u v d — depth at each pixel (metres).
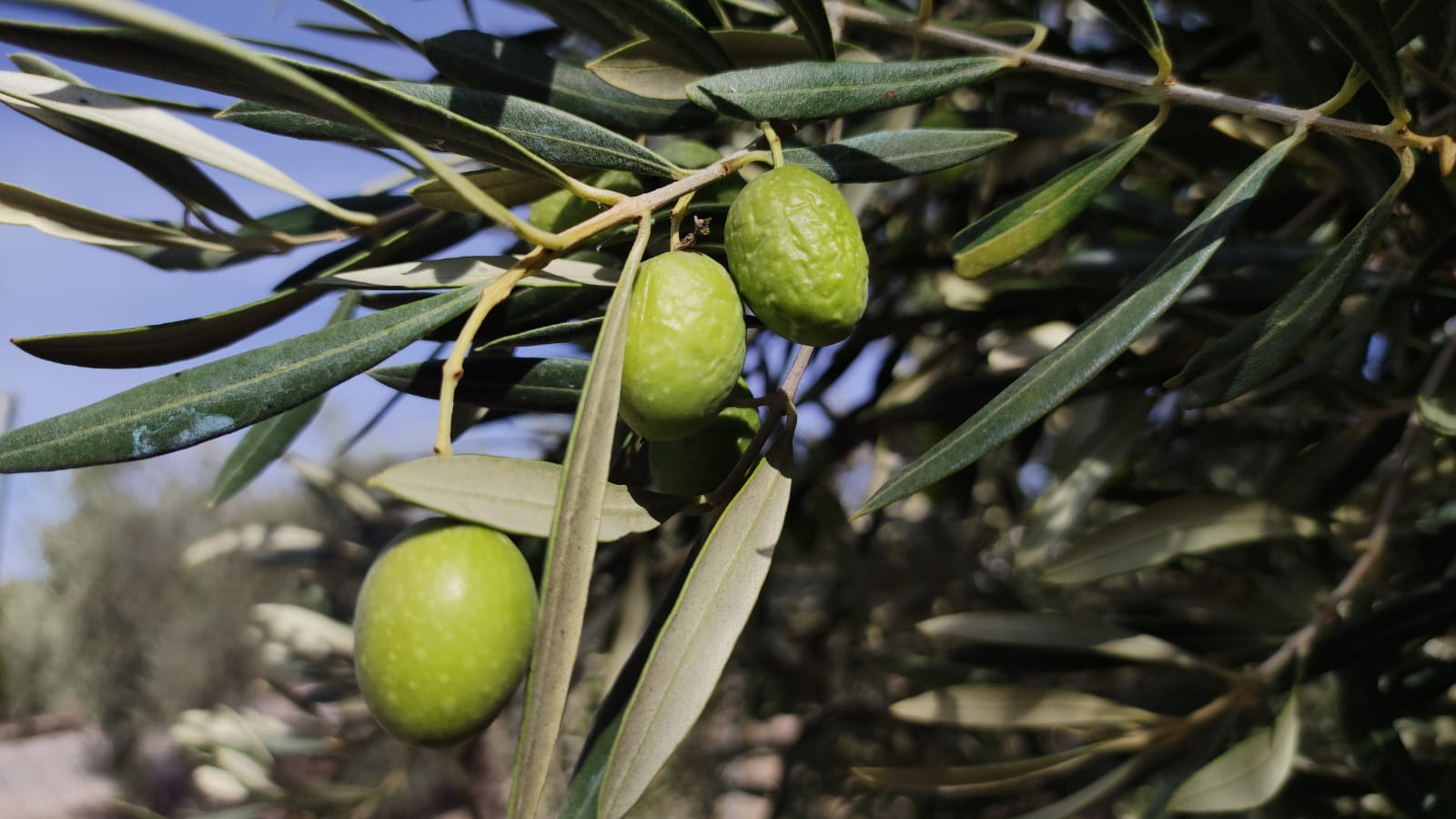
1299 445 0.33
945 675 0.30
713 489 0.18
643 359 0.16
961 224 0.38
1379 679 0.22
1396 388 0.25
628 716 0.15
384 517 0.48
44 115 0.19
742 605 0.16
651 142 0.25
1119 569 0.24
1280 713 0.21
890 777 0.24
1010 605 0.54
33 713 1.74
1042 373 0.16
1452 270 0.23
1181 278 0.16
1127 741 0.24
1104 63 0.31
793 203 0.16
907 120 0.29
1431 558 0.28
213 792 0.46
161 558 1.84
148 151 0.20
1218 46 0.28
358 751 0.50
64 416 0.15
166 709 1.66
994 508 0.57
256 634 0.51
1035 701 0.24
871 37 0.32
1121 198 0.28
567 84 0.20
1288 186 0.27
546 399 0.19
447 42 0.20
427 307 0.16
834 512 0.45
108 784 1.46
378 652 0.16
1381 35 0.16
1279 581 0.32
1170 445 0.38
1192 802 0.21
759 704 0.61
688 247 0.18
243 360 0.16
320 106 0.15
